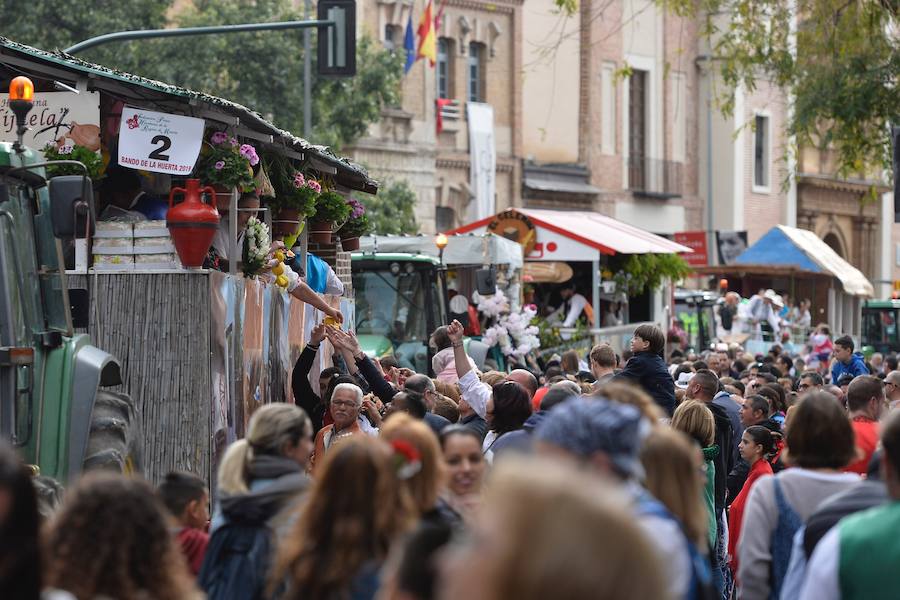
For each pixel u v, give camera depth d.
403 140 69.62
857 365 35.16
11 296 13.17
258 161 19.62
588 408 8.01
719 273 70.31
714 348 44.94
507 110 77.88
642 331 20.55
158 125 17.72
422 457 9.84
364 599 8.52
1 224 13.20
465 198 73.94
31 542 6.76
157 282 17.00
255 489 9.95
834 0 40.69
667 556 8.23
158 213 18.73
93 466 13.90
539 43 79.38
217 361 17.19
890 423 8.62
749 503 11.59
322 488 8.78
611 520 4.45
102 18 48.59
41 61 17.77
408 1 68.94
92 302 17.06
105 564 7.68
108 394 14.87
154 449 16.84
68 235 13.22
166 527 7.92
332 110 55.59
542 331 45.53
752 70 43.12
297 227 22.77
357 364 20.73
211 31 28.86
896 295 82.62
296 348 22.22
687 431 16.58
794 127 43.66
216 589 9.76
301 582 8.63
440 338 25.05
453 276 41.41
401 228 62.19
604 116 84.50
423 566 6.92
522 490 4.49
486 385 18.25
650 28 87.44
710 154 91.06
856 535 8.49
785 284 71.75
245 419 18.64
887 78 42.34
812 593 8.60
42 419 13.89
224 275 17.59
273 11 53.19
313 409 20.70
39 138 18.27
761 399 19.92
